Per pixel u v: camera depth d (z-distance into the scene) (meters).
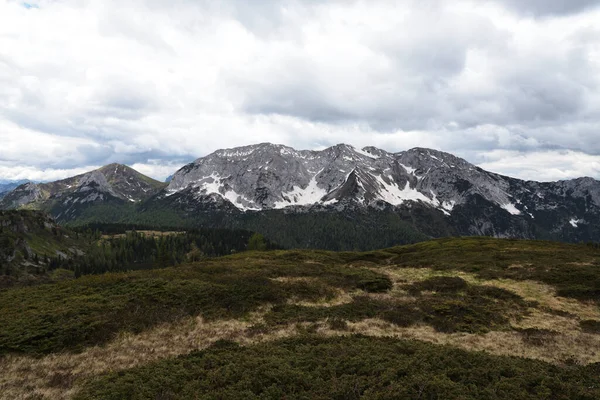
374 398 14.23
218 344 23.66
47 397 16.95
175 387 16.16
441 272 53.41
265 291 36.34
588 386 16.17
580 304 35.03
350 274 49.16
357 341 23.23
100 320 26.84
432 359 18.72
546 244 79.75
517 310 33.28
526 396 14.66
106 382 17.41
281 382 16.20
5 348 22.70
